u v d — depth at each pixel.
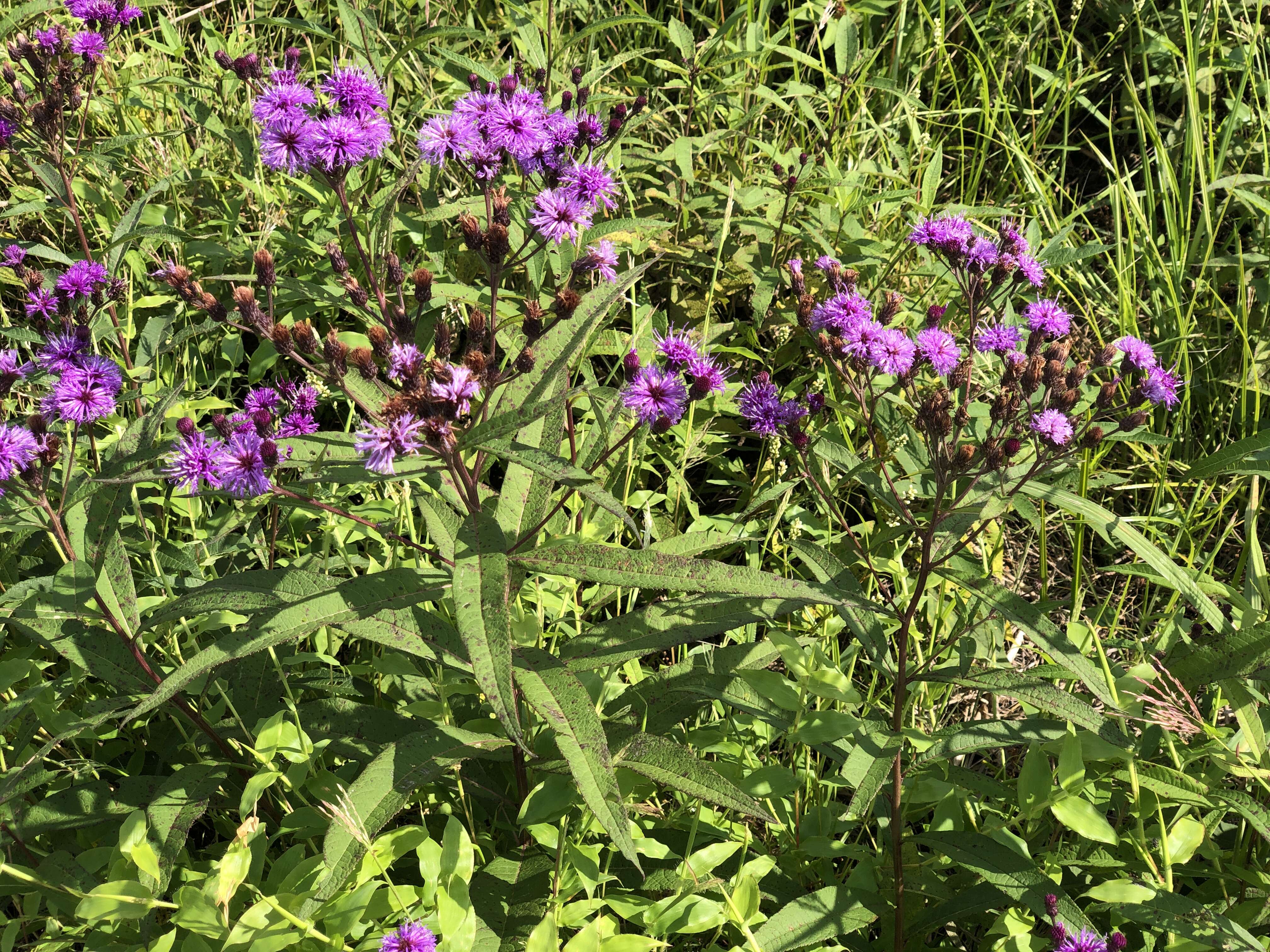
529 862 2.69
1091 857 2.74
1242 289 4.83
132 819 2.31
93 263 3.96
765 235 4.81
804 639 3.17
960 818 2.67
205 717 3.00
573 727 2.25
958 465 2.64
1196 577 3.17
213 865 2.41
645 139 5.71
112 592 2.73
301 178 4.52
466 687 2.79
